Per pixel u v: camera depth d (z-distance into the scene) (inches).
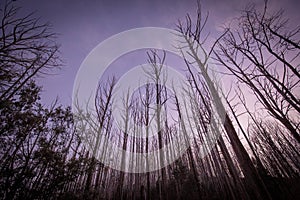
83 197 229.8
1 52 189.6
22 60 208.4
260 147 432.1
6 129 178.2
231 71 305.0
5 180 172.4
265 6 285.7
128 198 487.2
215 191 391.2
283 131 413.4
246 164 217.9
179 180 432.8
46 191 189.0
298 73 236.2
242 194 226.1
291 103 229.9
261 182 209.8
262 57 282.0
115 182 513.3
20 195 177.3
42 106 217.5
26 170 182.2
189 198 392.2
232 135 233.9
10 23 195.3
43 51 226.4
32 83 210.1
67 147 230.5
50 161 196.2
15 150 184.2
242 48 306.2
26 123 191.5
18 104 189.6
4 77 188.7
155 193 447.8
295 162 384.2
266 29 280.7
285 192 251.4
